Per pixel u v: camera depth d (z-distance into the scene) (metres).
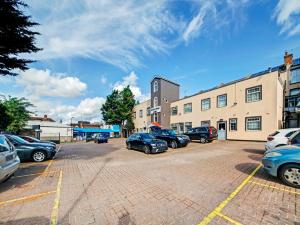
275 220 3.00
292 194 4.09
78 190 4.58
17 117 22.95
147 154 11.00
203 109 23.38
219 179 5.34
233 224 2.90
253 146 13.33
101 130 43.88
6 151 4.84
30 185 5.04
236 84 19.33
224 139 20.11
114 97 38.34
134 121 39.03
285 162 4.66
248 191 4.32
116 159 9.29
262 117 16.88
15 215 3.28
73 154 11.72
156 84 30.88
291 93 20.62
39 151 8.91
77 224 2.96
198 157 9.19
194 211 3.36
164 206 3.58
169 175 5.88
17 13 6.10
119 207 3.57
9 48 6.52
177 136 13.66
